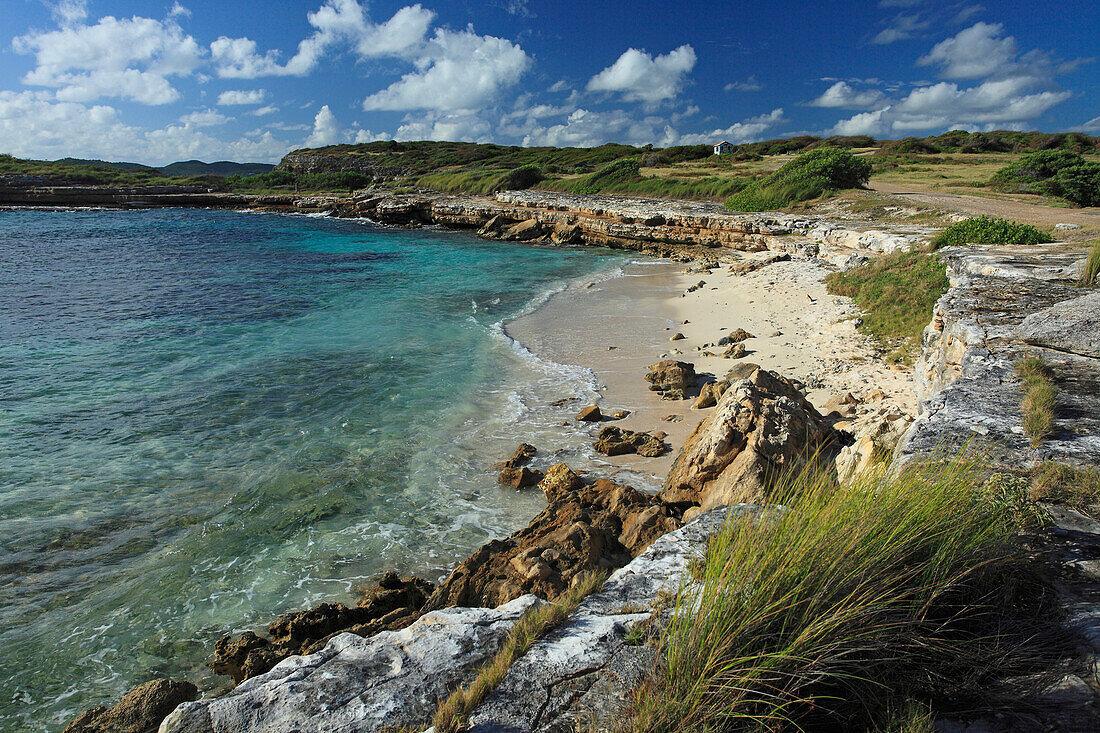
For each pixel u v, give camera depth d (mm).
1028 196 30703
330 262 32250
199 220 57469
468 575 6332
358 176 92375
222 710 2768
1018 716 2322
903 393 10742
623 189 52688
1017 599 2906
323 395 12508
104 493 8812
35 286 24531
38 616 6512
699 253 32344
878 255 20797
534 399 12234
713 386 11688
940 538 2953
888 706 2395
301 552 7570
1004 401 5328
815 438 7516
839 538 2863
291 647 5832
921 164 51500
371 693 2816
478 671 2912
